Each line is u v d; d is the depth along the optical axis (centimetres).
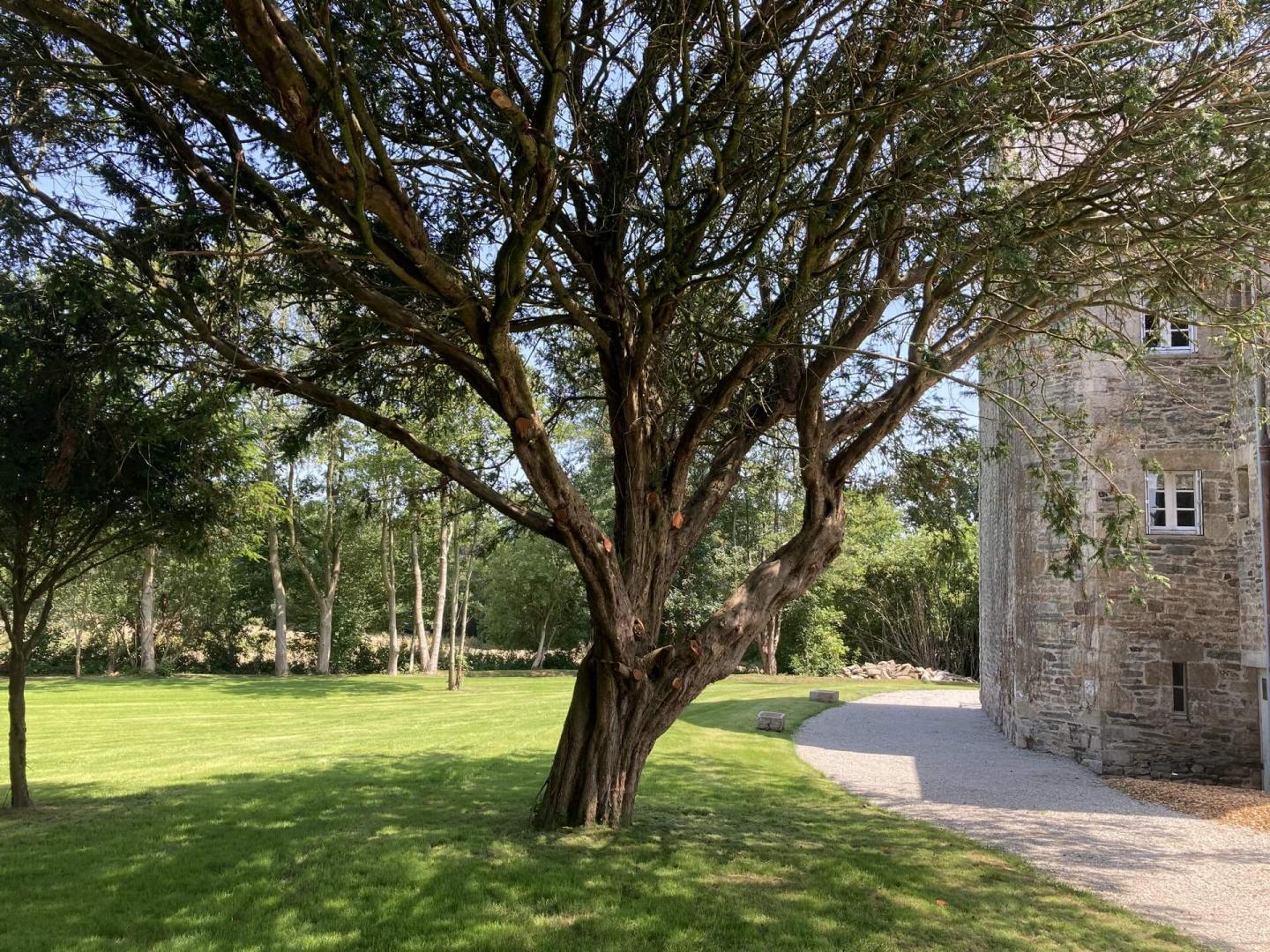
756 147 682
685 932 543
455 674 2612
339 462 2830
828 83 634
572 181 731
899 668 3350
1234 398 908
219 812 860
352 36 532
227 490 941
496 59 610
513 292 587
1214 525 1273
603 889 615
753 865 689
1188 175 546
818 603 3322
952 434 911
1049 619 1407
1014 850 813
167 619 3406
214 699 2273
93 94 604
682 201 702
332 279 642
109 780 1067
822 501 800
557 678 3100
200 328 631
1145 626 1280
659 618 789
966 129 602
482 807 874
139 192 635
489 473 927
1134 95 519
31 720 1797
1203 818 990
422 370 857
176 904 583
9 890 612
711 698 2261
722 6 582
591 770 775
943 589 3434
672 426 876
